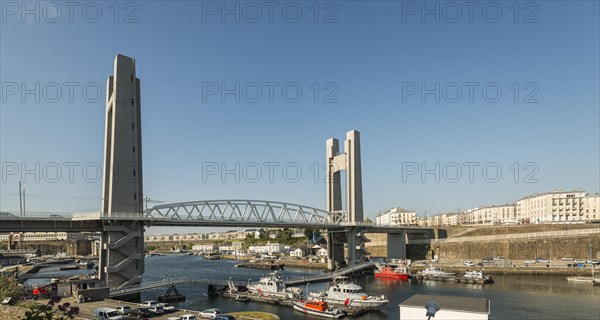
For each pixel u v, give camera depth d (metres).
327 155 180.00
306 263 194.50
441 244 177.75
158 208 107.19
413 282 121.38
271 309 82.19
